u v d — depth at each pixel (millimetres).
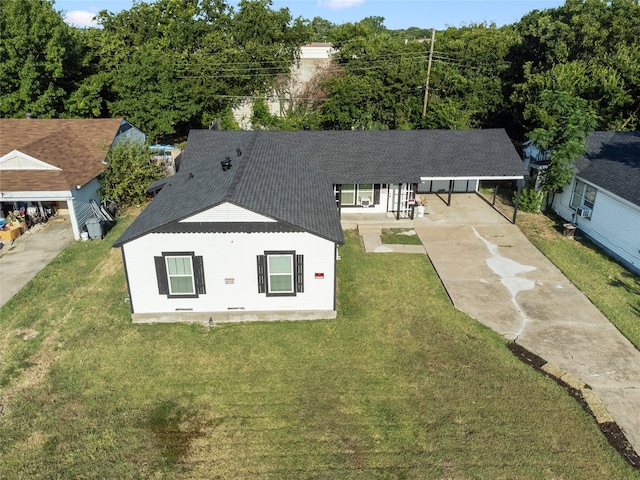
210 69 36094
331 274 13461
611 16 29422
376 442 9578
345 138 22219
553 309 14320
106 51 37562
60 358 12148
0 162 19672
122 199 22906
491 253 18094
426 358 12133
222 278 13406
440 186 25047
